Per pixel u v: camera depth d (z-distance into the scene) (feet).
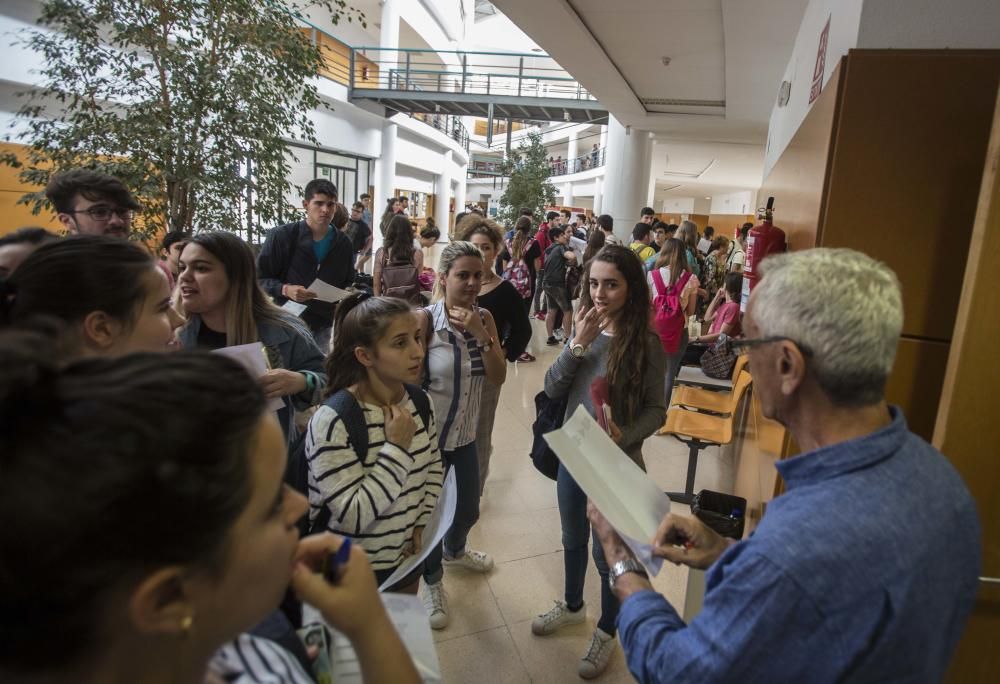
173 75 12.47
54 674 1.19
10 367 1.19
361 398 4.75
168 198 12.83
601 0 16.08
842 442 2.41
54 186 6.51
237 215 13.99
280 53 13.43
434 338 7.10
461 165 79.46
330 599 1.96
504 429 14.03
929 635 2.28
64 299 3.11
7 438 1.12
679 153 47.91
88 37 12.30
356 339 4.65
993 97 4.78
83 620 1.15
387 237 13.93
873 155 5.08
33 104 19.79
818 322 2.41
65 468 1.08
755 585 2.26
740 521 5.25
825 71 7.76
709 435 10.05
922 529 2.26
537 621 7.12
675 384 13.74
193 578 1.31
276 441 1.54
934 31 5.23
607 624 6.48
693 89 25.50
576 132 93.86
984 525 4.19
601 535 3.61
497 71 93.40
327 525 4.50
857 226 5.17
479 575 8.29
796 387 2.54
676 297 12.66
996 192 3.89
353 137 43.39
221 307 5.64
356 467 4.43
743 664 2.26
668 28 17.98
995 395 4.05
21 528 1.07
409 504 4.86
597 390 5.82
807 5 13.29
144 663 1.30
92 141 12.34
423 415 5.13
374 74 46.39
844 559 2.16
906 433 2.51
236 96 12.94
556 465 6.73
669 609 2.97
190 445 1.21
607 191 39.19
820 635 2.18
